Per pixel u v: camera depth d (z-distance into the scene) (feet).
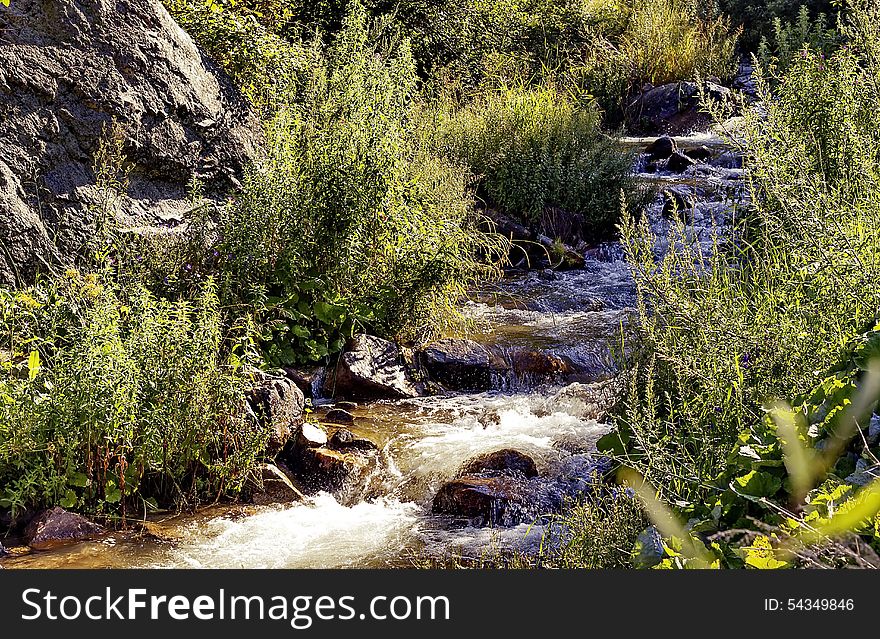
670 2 64.03
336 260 22.36
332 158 22.80
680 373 13.05
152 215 22.17
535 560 13.21
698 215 33.32
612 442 15.15
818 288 12.28
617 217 34.04
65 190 20.39
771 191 14.96
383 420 19.88
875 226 12.25
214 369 16.46
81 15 21.72
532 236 32.96
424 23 48.60
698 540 8.70
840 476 8.67
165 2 27.91
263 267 21.40
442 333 24.56
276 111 26.61
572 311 27.40
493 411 20.40
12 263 18.89
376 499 16.65
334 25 42.78
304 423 18.47
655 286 14.52
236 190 24.23
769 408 10.69
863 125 17.13
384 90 25.85
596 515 11.87
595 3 64.59
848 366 10.43
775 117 15.74
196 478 16.31
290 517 15.85
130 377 15.38
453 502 15.85
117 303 17.51
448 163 32.35
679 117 52.03
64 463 15.34
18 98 19.95
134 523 15.35
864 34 20.08
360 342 21.91
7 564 13.60
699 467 11.19
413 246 23.26
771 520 8.87
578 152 36.40
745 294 14.84
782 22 63.36
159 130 22.81
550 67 56.65
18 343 17.25
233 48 28.25
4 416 14.92
